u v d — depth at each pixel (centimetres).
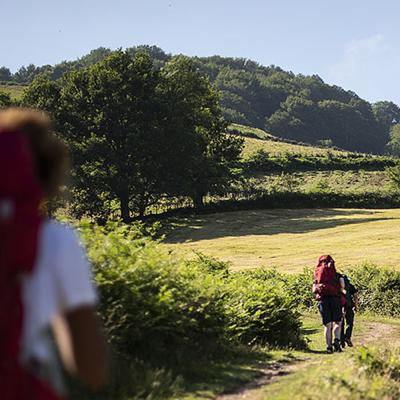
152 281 992
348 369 947
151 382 797
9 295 193
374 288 2733
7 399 192
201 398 809
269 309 1424
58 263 197
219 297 1223
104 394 729
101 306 874
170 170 7006
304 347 1477
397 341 1739
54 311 197
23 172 196
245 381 952
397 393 902
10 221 194
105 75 7050
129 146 6781
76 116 7075
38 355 201
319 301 1460
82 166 6762
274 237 6097
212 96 7962
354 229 6297
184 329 1036
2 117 208
